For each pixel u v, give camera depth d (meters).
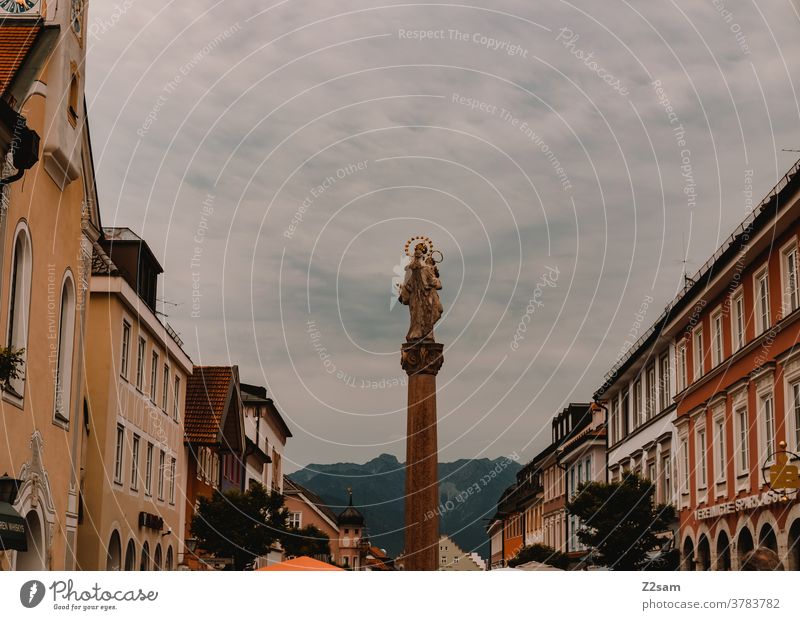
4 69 21.47
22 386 20.22
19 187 19.81
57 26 22.27
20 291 20.44
